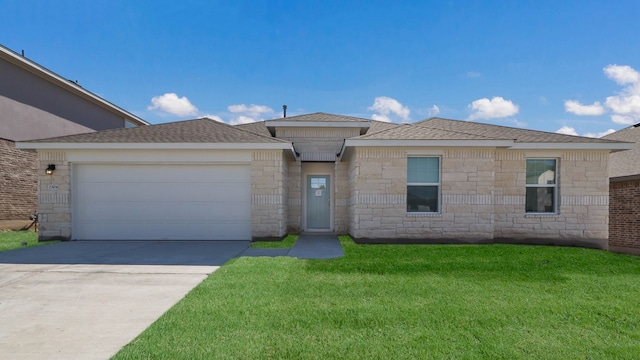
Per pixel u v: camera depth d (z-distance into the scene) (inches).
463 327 147.6
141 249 342.6
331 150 502.3
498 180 399.5
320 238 433.1
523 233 397.1
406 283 215.5
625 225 446.0
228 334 137.7
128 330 142.2
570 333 142.1
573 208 397.7
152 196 409.1
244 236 409.7
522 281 223.6
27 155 594.2
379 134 403.9
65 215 400.2
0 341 131.7
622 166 473.1
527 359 119.8
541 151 399.9
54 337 135.3
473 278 229.8
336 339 134.6
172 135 423.8
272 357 119.6
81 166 408.2
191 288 203.9
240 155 405.1
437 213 385.4
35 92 622.8
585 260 296.7
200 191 410.9
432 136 388.2
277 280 219.5
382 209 385.7
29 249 342.0
